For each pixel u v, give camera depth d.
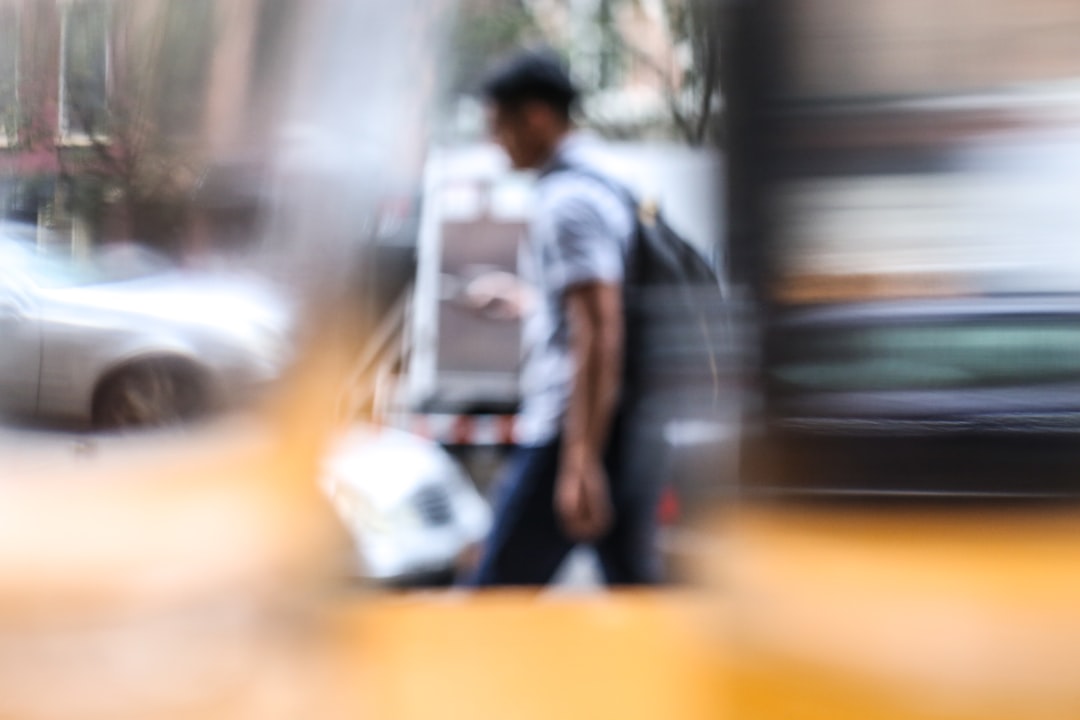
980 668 1.12
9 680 1.56
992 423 1.13
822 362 1.16
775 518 1.18
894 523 1.14
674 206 3.12
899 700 1.13
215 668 1.62
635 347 3.37
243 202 1.80
